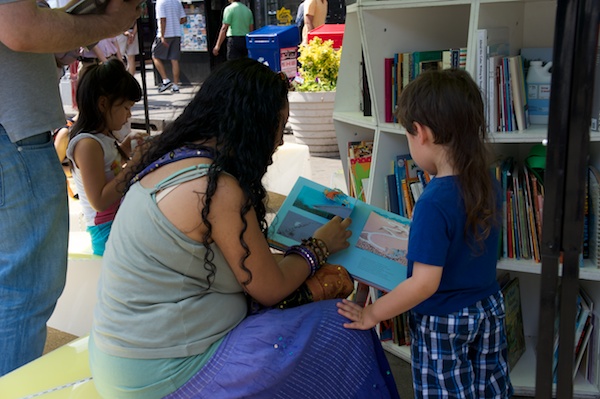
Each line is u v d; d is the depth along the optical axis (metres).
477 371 1.95
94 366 1.77
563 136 1.33
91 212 2.92
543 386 1.49
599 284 2.54
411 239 1.76
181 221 1.65
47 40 2.00
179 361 1.70
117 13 2.26
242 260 1.70
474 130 1.74
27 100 2.14
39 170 2.22
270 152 1.79
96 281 2.96
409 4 2.46
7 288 2.22
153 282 1.68
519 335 2.81
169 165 1.72
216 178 1.64
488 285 1.89
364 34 2.65
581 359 2.65
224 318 1.75
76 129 2.71
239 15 9.11
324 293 1.94
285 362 1.71
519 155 2.84
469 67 2.37
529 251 2.51
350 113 3.18
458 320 1.85
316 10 7.85
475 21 2.33
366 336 1.86
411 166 2.76
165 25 9.33
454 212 1.73
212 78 1.77
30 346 2.29
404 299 1.76
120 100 2.67
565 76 1.30
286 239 2.07
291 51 7.99
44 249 2.29
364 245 2.12
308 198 2.29
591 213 2.41
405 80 2.66
